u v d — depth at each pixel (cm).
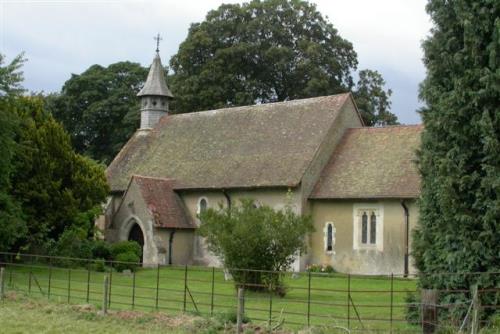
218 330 1642
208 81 5488
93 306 1966
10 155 3020
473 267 1744
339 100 4025
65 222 3591
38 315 1823
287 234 2511
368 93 5738
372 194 3478
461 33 1858
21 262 3459
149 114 4888
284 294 2488
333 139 3903
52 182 3488
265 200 3772
